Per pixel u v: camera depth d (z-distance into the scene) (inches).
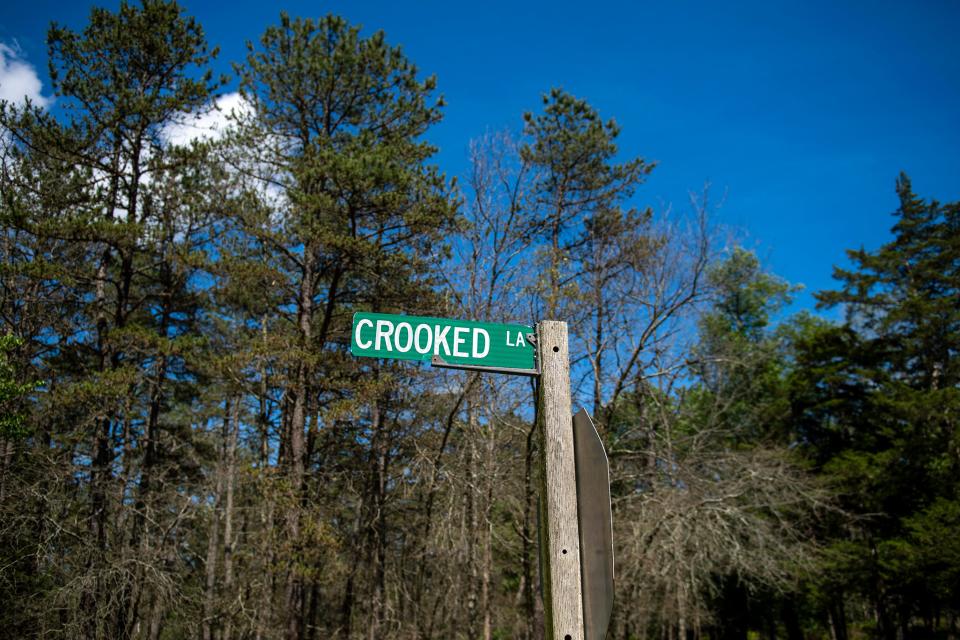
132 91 652.1
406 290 611.8
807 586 895.1
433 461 571.8
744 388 910.4
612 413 653.3
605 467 117.3
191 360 609.6
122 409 602.5
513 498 589.6
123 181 676.1
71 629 509.0
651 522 580.1
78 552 541.0
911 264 1196.5
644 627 765.3
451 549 567.5
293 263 684.1
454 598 626.8
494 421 578.6
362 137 606.9
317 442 736.3
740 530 616.4
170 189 675.4
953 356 1030.4
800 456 951.6
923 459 850.1
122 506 583.2
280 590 701.3
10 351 583.2
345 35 655.8
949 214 1217.4
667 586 647.8
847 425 1014.4
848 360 1018.1
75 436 601.6
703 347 753.0
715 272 668.7
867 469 864.3
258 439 865.5
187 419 924.6
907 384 1002.1
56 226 559.5
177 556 624.7
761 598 1009.5
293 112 666.8
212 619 641.6
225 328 836.0
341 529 705.0
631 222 692.1
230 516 767.1
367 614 726.5
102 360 661.9
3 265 573.9
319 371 628.1
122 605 539.5
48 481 559.5
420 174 601.6
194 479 818.2
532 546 619.2
